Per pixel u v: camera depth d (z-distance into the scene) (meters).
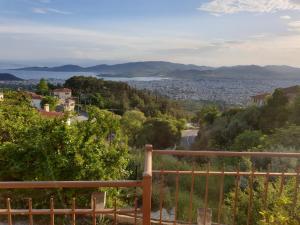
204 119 28.98
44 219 4.93
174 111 69.94
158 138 27.92
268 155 3.50
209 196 6.86
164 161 9.00
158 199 6.02
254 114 21.06
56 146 5.33
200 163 10.30
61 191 5.11
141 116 35.38
